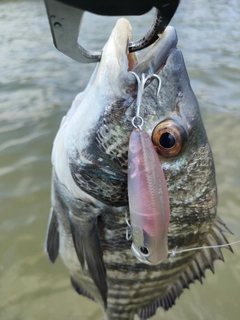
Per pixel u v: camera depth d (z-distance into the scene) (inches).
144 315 7.8
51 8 3.6
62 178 6.2
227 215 12.8
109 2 3.3
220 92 21.6
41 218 12.7
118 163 5.5
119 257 6.6
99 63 5.5
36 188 13.8
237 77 24.0
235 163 15.1
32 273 11.2
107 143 5.5
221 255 7.2
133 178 4.8
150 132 5.3
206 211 6.2
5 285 10.8
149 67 5.3
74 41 4.6
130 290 7.1
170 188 5.7
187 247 6.4
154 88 5.2
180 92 5.4
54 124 17.7
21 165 14.8
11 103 20.0
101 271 6.5
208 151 5.8
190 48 31.0
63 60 27.5
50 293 10.8
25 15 49.2
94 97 5.5
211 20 43.9
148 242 4.8
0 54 30.0
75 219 6.5
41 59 28.1
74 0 3.3
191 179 5.8
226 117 18.5
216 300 10.7
